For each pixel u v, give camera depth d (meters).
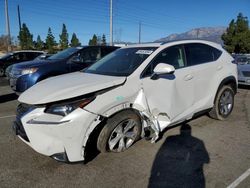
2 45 59.00
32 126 3.21
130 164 3.58
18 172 3.37
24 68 7.10
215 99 5.20
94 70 4.47
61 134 3.13
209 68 4.89
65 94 3.26
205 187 3.04
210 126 5.11
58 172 3.38
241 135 4.64
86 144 3.34
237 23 43.25
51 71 7.24
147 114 3.88
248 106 6.89
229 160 3.69
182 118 4.41
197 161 3.67
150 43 4.72
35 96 3.41
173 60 4.39
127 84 3.67
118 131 3.69
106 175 3.31
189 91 4.49
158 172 3.38
